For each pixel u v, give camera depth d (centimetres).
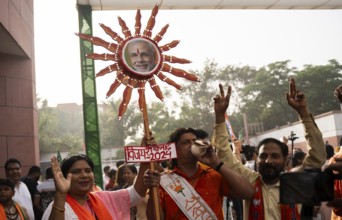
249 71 4853
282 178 206
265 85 4400
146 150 362
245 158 825
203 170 375
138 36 395
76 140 5853
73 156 355
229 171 347
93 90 1138
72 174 345
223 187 370
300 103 357
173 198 360
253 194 356
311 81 4097
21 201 686
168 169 412
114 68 386
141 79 388
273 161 362
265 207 359
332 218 358
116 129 5319
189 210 355
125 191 370
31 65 1425
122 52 387
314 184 201
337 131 2897
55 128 6269
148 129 375
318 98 4053
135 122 5238
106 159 5112
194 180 371
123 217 358
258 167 373
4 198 580
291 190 204
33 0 1510
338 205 185
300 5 1309
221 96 375
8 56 1370
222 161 371
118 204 362
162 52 398
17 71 1384
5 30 1123
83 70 1136
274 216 355
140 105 382
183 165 378
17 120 1359
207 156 351
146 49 392
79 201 345
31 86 1409
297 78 4128
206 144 350
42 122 5631
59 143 5634
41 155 5603
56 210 312
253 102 4512
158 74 393
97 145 1129
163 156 364
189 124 4759
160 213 353
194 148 353
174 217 359
